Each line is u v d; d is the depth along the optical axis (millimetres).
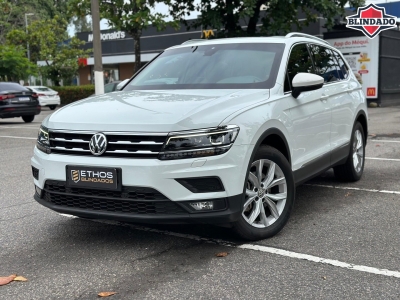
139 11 18906
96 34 16297
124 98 4648
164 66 5535
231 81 4863
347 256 3990
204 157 3758
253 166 4258
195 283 3512
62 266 3900
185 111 3949
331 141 5754
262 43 5340
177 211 3783
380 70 22234
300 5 18344
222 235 4535
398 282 3488
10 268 3891
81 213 4020
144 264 3891
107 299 3285
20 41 38469
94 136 3928
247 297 3279
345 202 5734
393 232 4598
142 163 3750
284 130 4555
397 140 11156
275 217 4469
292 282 3504
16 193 6504
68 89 33469
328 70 6051
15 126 16750
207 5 19125
